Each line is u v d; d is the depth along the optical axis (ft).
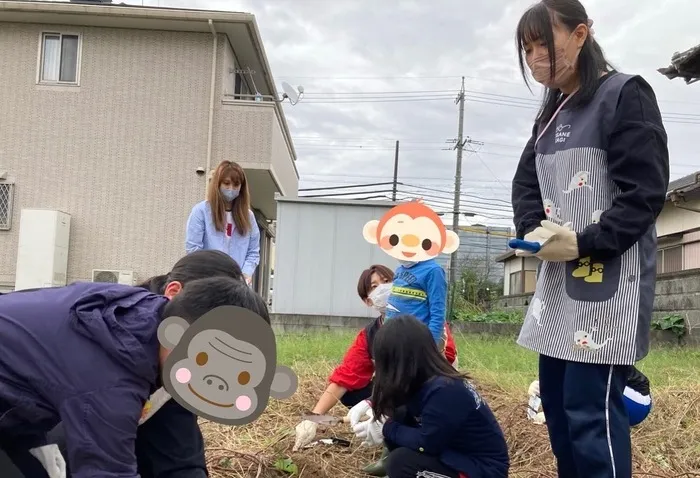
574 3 6.10
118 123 37.68
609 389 5.85
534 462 9.23
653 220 5.78
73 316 4.61
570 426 5.96
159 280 6.13
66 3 36.06
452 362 10.34
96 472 4.38
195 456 6.50
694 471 8.89
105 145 37.70
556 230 5.87
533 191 7.10
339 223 31.01
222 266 5.93
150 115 37.60
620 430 5.79
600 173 6.03
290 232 30.91
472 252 94.79
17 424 4.90
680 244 33.12
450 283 53.93
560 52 6.07
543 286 6.50
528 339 6.52
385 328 7.36
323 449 9.66
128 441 4.49
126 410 4.47
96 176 37.73
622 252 5.76
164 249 37.55
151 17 36.14
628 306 5.78
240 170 12.48
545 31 6.04
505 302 52.70
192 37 37.60
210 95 37.06
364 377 10.21
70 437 4.45
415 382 7.23
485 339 26.73
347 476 8.84
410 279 10.11
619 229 5.65
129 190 37.63
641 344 5.78
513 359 17.35
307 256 30.83
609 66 6.41
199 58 37.52
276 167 39.40
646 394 9.29
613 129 5.90
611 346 5.77
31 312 4.72
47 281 35.70
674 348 23.49
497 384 13.53
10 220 37.40
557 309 6.27
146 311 4.74
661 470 8.86
